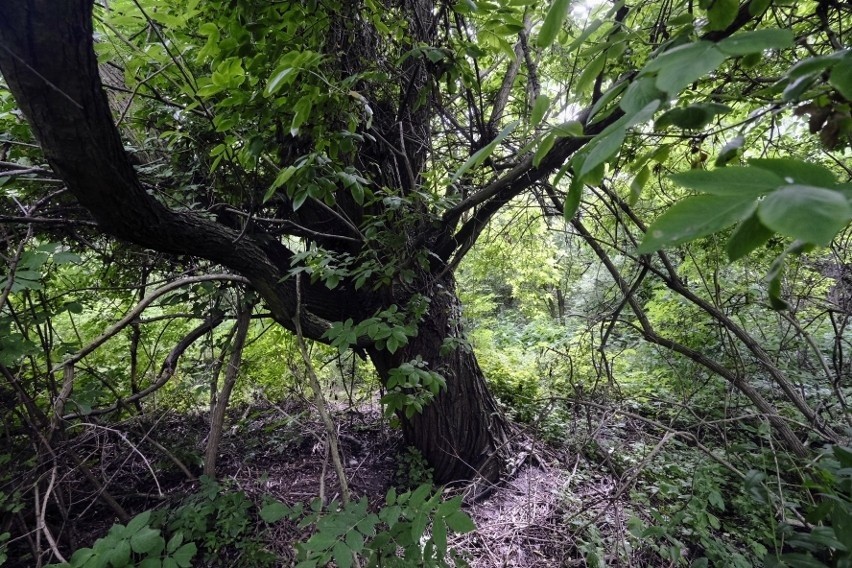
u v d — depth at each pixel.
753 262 2.95
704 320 3.67
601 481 2.83
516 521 2.69
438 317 3.00
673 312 3.97
